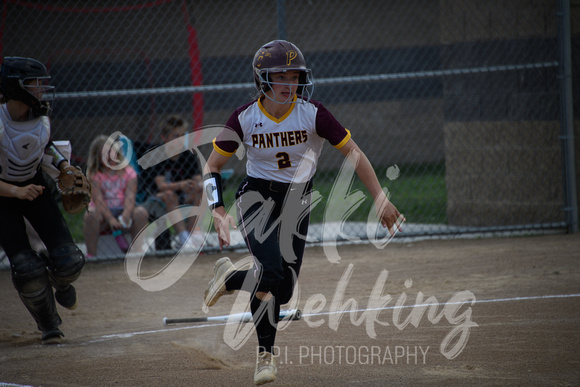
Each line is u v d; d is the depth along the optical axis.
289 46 13.75
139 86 49.22
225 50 55.97
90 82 47.34
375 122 62.56
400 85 62.31
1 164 16.66
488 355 14.70
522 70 32.75
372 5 60.09
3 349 16.89
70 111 47.31
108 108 48.00
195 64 44.50
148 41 49.59
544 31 32.38
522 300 19.86
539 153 32.88
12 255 16.78
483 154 34.16
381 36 60.66
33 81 16.22
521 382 12.78
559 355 14.45
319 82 28.92
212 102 55.91
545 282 22.28
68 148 18.02
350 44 60.09
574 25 32.97
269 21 56.75
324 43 59.59
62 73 47.16
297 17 58.56
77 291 24.27
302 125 13.86
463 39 34.38
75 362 15.41
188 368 14.73
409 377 13.46
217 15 55.56
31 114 16.69
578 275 23.08
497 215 33.91
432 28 61.44
